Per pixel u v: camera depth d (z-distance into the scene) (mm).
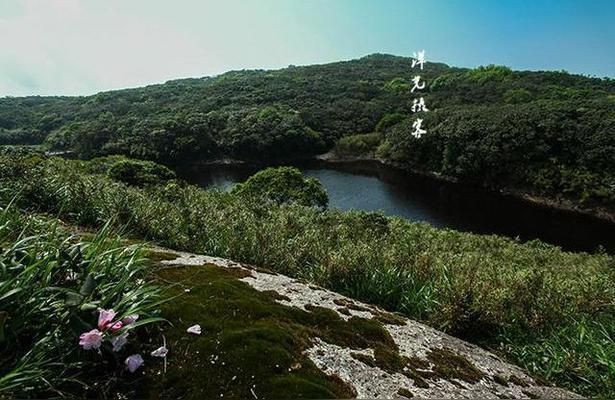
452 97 84188
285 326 2887
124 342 2010
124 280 2303
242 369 2240
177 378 2125
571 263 14523
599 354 4332
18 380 1700
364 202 45281
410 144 61875
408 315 5016
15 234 3066
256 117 78875
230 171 66500
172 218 6676
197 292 3047
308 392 2152
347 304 3955
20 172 6816
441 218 40000
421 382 2912
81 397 1923
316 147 76375
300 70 139625
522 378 3713
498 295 5059
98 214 6102
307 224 9961
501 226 38062
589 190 43000
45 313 2047
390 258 6027
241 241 6055
